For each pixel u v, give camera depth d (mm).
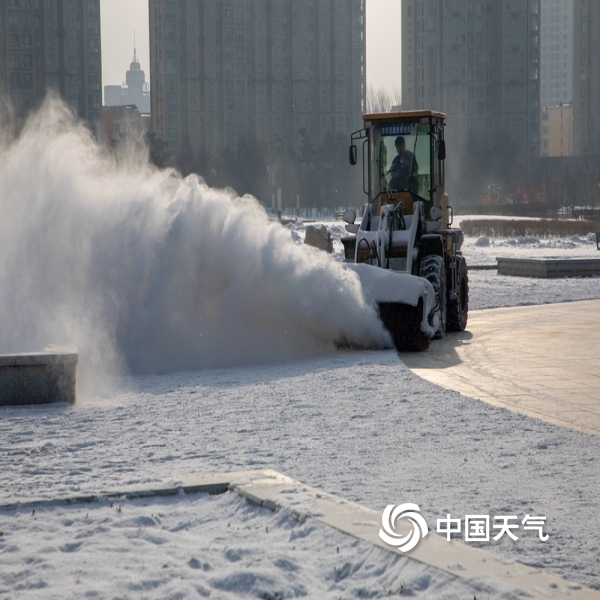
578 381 15266
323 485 8273
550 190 162000
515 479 8562
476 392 14258
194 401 12977
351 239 22031
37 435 10820
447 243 21922
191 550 6516
